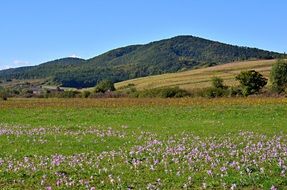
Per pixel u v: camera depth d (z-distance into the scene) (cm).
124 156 2286
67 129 3788
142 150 2467
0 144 2834
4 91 14462
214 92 9725
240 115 4950
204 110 5541
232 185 1591
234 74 17238
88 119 4978
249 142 2705
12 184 1717
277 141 2756
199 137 3059
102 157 2255
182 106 6406
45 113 5700
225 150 2433
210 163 2033
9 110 6166
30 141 2980
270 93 9900
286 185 1605
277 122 4159
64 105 7131
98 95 11450
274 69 10781
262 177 1695
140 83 18538
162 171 1898
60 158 2244
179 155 2248
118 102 7794
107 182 1722
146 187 1611
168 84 16512
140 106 6662
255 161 1992
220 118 4769
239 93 10156
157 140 2933
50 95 12156
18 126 4184
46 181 1755
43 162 2152
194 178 1742
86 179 1773
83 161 2158
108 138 3097
